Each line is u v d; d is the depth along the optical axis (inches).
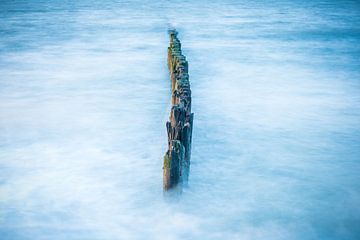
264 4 1632.6
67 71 536.1
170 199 225.3
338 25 1013.2
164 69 542.0
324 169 271.4
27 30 917.2
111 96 426.6
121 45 732.7
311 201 235.5
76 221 218.2
